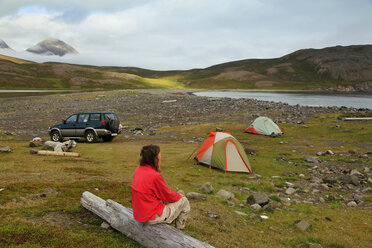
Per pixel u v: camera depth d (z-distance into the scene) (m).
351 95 130.12
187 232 5.00
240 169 12.30
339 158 14.84
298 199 9.10
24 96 88.44
